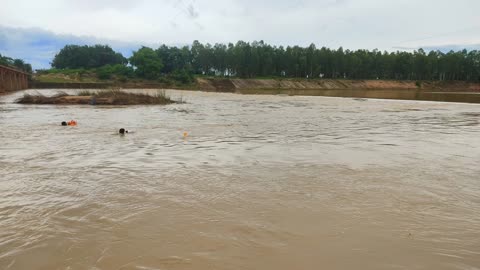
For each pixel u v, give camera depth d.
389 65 128.62
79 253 3.43
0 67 45.06
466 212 4.57
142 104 28.41
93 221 4.18
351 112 22.00
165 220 4.21
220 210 4.55
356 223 4.19
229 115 19.48
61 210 4.51
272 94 53.78
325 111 22.75
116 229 3.96
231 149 8.95
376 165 7.14
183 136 11.28
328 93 60.59
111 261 3.29
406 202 4.91
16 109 22.34
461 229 4.05
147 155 8.09
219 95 48.75
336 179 6.05
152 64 98.81
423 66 126.38
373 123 15.65
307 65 123.75
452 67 126.56
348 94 55.81
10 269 3.16
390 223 4.20
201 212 4.48
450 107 26.72
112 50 143.50
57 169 6.66
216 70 126.50
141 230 3.94
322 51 128.00
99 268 3.18
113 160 7.51
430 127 14.12
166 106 26.75
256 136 11.38
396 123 15.68
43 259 3.32
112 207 4.63
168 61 114.69
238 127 13.86
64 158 7.68
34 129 12.71
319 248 3.58
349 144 9.82
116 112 20.67
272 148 9.12
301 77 126.50
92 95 29.70
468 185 5.74
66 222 4.15
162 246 3.58
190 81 98.44
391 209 4.64
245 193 5.25
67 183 5.71
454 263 3.31
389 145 9.68
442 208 4.70
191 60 127.00
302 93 59.94
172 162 7.34
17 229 3.95
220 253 3.45
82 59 130.50
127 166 6.95
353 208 4.67
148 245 3.60
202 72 126.81
